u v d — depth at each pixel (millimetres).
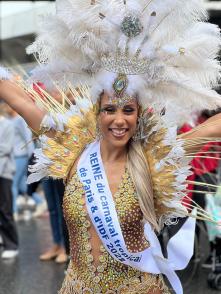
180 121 2578
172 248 2537
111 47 2324
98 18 2311
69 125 2475
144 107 2377
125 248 2285
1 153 5973
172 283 2391
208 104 2428
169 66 2369
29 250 6410
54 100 2572
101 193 2326
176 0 2275
